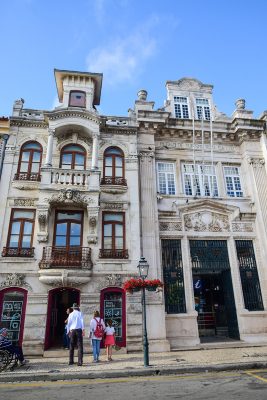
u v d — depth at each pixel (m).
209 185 16.97
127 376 8.62
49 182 14.23
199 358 10.73
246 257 15.60
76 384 7.83
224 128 18.09
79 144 16.23
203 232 15.55
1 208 14.05
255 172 17.02
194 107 18.98
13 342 12.14
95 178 14.67
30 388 7.47
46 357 11.75
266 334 14.12
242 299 14.63
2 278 12.85
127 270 13.77
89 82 17.70
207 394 6.46
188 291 14.38
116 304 13.33
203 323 16.08
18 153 15.38
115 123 17.06
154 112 17.33
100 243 14.17
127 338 12.69
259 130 17.83
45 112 15.55
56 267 12.98
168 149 17.30
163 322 13.16
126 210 15.05
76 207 14.67
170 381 7.86
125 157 16.22
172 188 16.62
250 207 16.55
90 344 12.46
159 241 14.95
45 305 12.71
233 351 12.18
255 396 6.15
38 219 13.70
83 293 13.15
